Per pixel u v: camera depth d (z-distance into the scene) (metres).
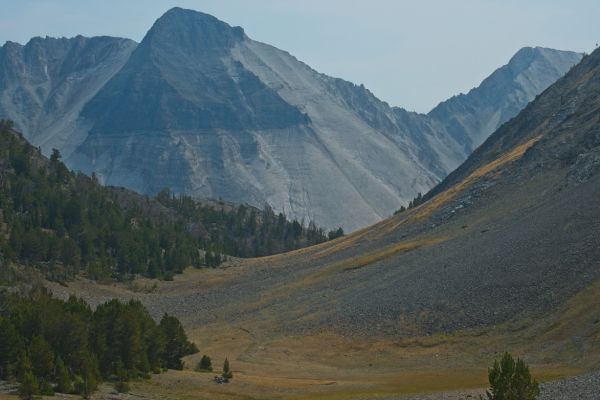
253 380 149.25
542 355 147.62
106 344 140.62
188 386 139.50
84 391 121.56
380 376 153.75
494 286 181.75
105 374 138.50
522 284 176.75
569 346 146.88
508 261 191.62
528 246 195.62
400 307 191.75
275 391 138.88
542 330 157.38
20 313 137.50
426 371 154.88
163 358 159.62
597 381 111.81
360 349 177.25
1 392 116.94
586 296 160.50
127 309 148.50
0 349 125.56
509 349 156.38
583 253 176.75
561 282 170.50
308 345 186.12
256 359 177.25
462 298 182.88
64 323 134.00
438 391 129.50
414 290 199.88
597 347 141.62
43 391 118.50
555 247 187.12
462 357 160.00
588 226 189.38
